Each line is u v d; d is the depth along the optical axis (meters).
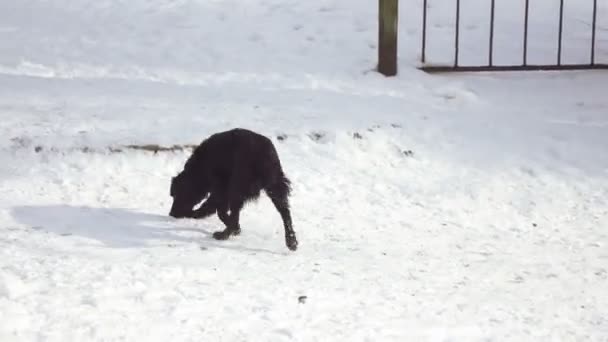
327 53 13.25
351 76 12.48
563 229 8.68
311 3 14.93
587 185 9.70
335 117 10.82
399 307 6.47
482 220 8.89
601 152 10.38
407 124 10.77
